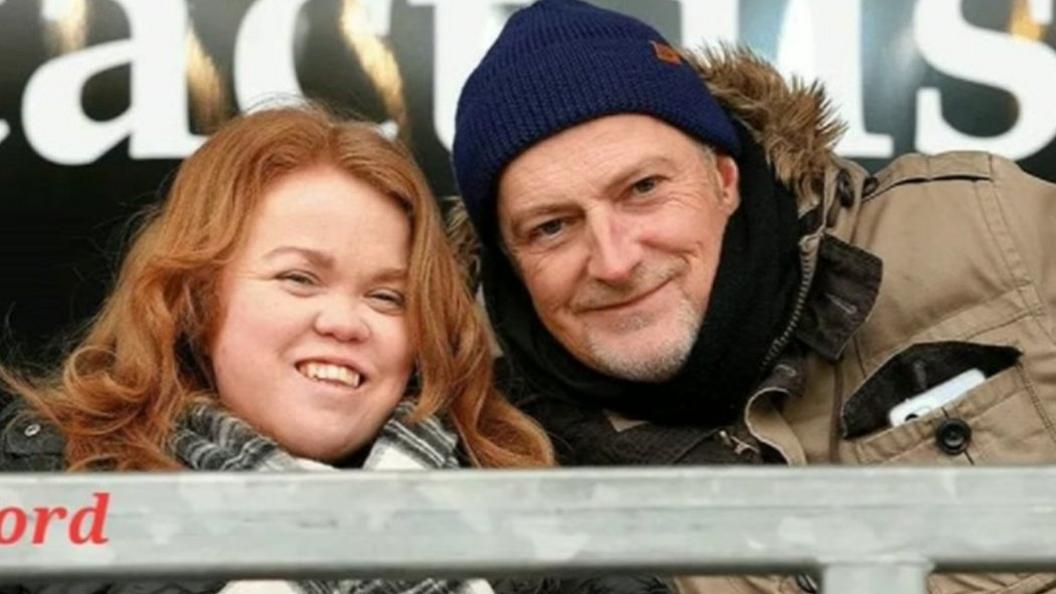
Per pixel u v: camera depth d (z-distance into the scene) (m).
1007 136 3.25
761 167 2.82
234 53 3.25
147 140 3.25
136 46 3.25
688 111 2.71
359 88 3.26
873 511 1.24
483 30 3.27
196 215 2.35
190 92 3.25
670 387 2.74
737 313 2.70
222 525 1.24
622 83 2.67
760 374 2.75
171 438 2.31
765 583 2.64
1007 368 2.75
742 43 3.27
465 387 2.45
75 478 1.24
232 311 2.32
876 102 3.26
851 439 2.75
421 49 3.27
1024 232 2.80
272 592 2.11
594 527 1.24
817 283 2.77
